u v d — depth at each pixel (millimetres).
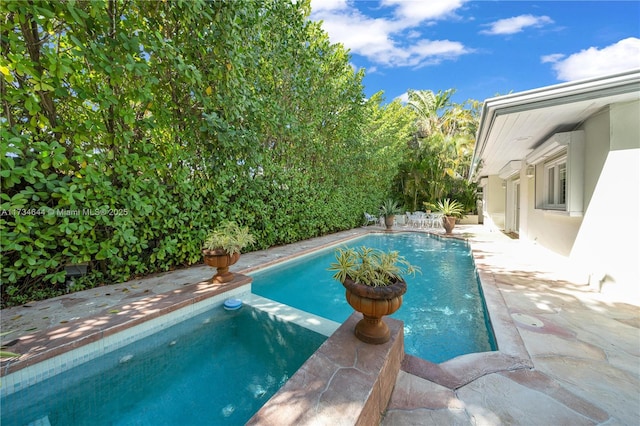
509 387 1950
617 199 3596
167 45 3549
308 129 7465
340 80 8562
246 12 4586
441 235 9852
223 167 5242
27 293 3295
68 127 3379
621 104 3537
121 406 2107
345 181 10523
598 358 2250
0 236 2936
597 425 1623
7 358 2066
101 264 3949
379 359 1936
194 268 4891
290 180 7371
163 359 2656
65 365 2270
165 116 4242
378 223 13945
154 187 4129
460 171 17359
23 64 2762
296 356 2732
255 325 3303
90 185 3543
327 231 10008
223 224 4641
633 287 3449
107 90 3428
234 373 2459
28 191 3047
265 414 1487
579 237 4500
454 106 21000
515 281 4254
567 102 3504
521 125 4609
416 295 4438
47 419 1994
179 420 1989
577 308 3203
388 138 13469
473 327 3322
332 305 4203
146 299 3295
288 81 7090
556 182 5754
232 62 4375
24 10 2633
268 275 5379
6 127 2971
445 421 1679
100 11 3092
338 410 1505
